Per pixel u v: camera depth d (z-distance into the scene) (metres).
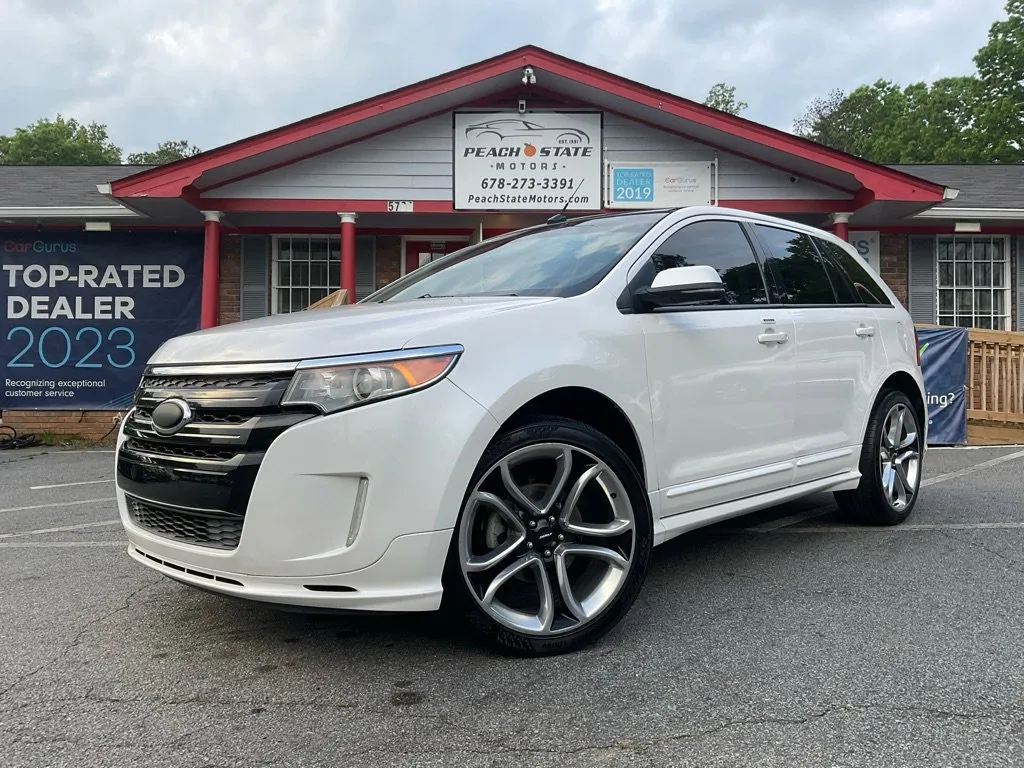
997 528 4.40
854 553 3.89
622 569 2.73
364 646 2.72
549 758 1.96
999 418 8.65
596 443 2.67
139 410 2.71
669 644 2.70
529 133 9.31
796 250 3.98
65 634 2.89
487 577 2.51
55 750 2.03
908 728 2.09
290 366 2.29
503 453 2.47
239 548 2.27
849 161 8.75
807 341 3.72
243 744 2.05
